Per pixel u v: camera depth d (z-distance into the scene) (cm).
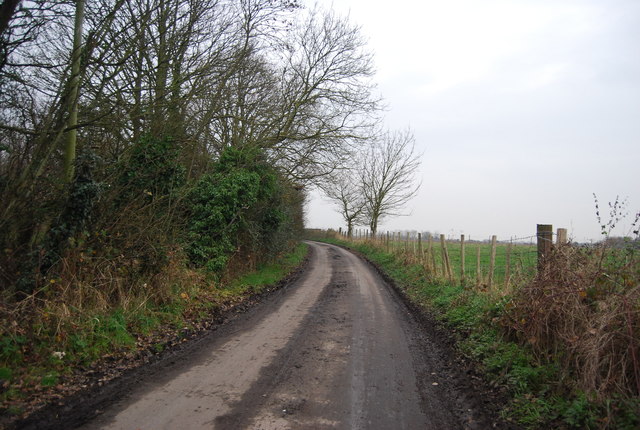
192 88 1231
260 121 1922
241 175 1361
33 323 559
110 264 782
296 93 1994
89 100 1011
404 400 484
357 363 617
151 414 424
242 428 400
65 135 841
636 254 502
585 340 461
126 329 685
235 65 1332
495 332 673
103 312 679
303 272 1983
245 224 1500
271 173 1706
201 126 1407
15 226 650
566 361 488
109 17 861
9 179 656
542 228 693
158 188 1110
